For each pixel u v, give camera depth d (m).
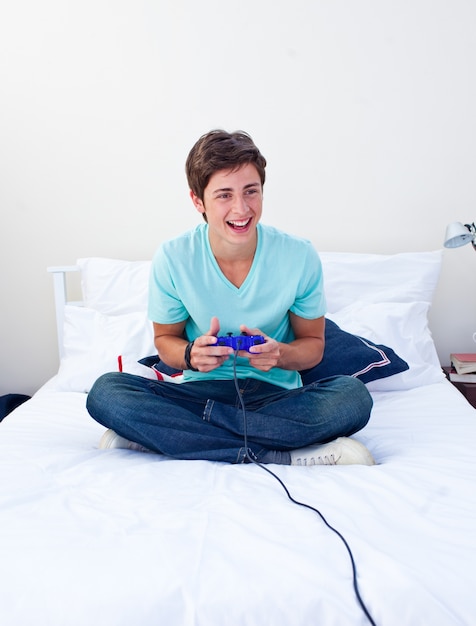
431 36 2.22
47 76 2.28
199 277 1.40
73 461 1.20
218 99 2.30
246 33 2.25
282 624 0.75
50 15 2.25
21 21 2.25
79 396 1.80
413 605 0.75
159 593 0.76
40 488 1.06
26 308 2.42
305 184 2.33
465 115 2.26
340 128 2.30
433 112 2.27
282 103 2.29
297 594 0.76
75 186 2.35
